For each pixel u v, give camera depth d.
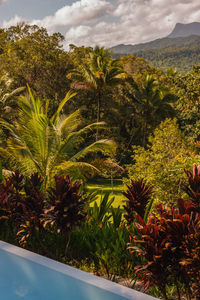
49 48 31.91
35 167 11.23
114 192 24.66
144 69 44.53
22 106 11.18
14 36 34.91
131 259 5.08
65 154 11.31
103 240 5.71
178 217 3.41
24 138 11.46
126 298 2.72
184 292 4.25
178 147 11.05
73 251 5.80
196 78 18.72
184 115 19.61
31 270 3.44
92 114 35.34
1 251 3.82
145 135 37.28
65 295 3.09
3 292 3.36
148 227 3.43
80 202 5.01
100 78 29.62
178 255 3.37
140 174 11.17
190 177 4.33
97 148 11.50
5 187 6.17
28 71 29.83
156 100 35.66
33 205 5.52
